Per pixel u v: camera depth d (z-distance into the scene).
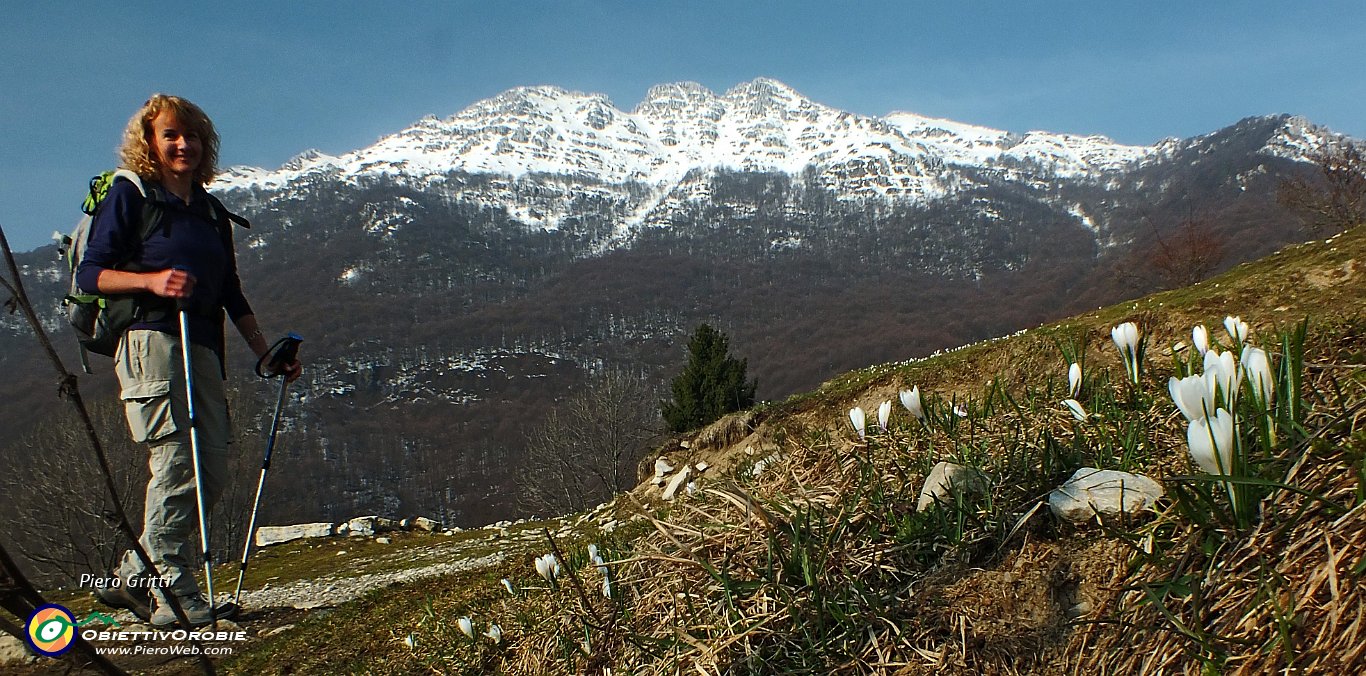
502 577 6.89
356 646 6.25
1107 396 3.56
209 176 5.29
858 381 14.51
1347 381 2.84
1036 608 2.63
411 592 8.39
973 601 2.75
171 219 4.94
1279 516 2.17
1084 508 2.70
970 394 4.25
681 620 3.30
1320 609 1.93
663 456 17.73
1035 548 2.78
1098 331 10.69
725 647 2.96
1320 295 10.31
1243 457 2.17
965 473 3.17
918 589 2.90
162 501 4.81
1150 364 3.78
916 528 3.07
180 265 4.91
